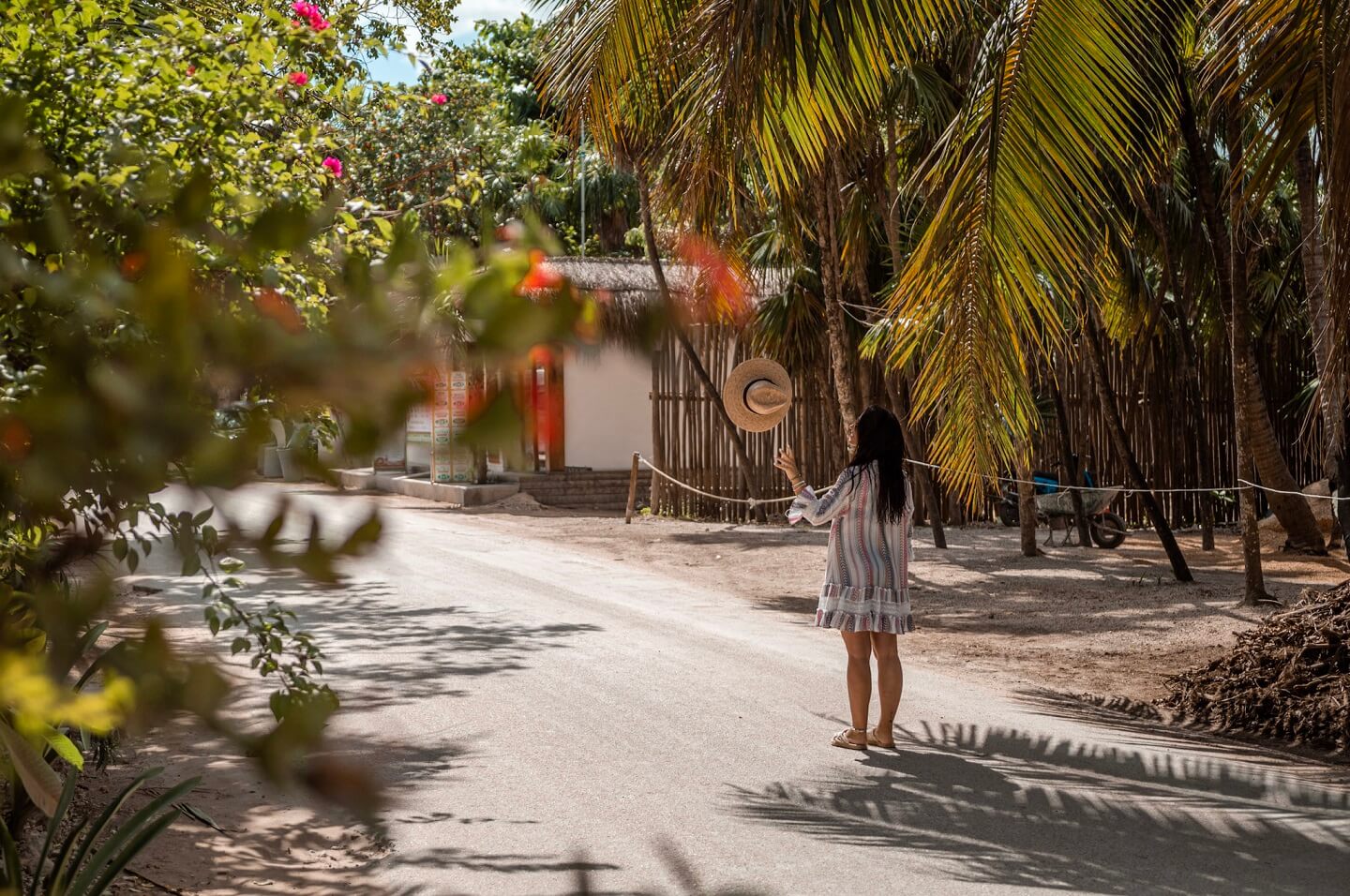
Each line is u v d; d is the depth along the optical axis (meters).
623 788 6.19
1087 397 19.88
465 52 15.24
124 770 6.01
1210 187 12.12
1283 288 19.08
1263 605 12.02
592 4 7.72
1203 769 6.73
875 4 7.02
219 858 4.96
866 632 6.99
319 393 0.50
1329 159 6.12
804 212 14.98
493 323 0.49
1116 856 5.36
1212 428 20.84
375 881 4.83
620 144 9.10
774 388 10.30
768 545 16.98
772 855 5.30
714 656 9.45
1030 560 15.75
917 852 5.37
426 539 16.72
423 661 8.94
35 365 1.27
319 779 0.58
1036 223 6.99
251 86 3.58
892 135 14.20
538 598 12.15
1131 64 6.83
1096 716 7.98
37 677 0.60
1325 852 5.44
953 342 7.34
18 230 0.59
